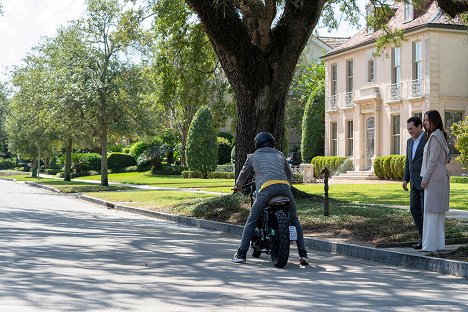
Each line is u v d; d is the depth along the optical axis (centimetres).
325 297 667
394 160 3591
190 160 5009
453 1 1494
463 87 3538
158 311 586
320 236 1216
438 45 3478
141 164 6147
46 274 788
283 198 898
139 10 2066
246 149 1734
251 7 1582
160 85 2255
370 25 2105
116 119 3572
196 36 2103
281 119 1756
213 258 972
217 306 611
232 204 1634
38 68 4244
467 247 919
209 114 5006
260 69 1702
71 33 3572
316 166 4412
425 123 968
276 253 889
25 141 6047
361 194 2402
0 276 769
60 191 3588
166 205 2002
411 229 1177
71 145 4912
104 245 1115
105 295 660
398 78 3734
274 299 650
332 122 4416
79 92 3484
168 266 879
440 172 944
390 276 834
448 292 718
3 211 1983
